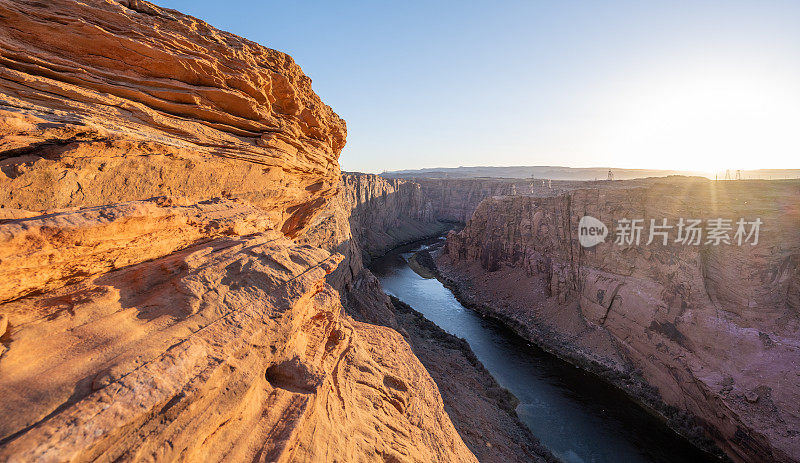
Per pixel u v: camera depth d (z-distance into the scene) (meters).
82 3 11.03
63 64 10.78
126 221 7.50
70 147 8.92
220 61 14.96
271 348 8.05
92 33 11.26
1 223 5.84
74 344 5.77
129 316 6.81
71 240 6.48
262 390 7.48
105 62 11.86
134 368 5.48
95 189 9.77
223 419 6.03
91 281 7.15
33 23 10.28
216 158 14.16
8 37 10.02
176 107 13.48
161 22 13.30
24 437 4.02
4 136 7.70
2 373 4.84
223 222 10.98
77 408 4.52
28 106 9.05
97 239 6.95
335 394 10.18
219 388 6.20
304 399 7.70
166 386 5.36
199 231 10.14
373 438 10.16
